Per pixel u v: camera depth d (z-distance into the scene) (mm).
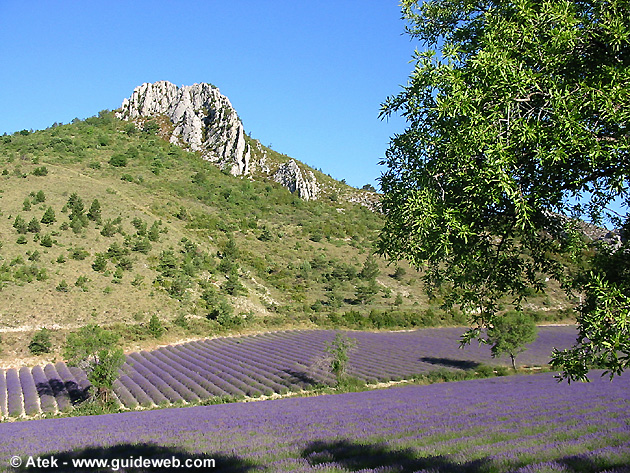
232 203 115000
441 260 4941
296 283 79375
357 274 85312
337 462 9555
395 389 32719
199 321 56250
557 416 15523
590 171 4219
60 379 36906
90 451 12984
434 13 5566
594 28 4441
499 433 12445
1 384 35188
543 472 7320
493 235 4781
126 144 140500
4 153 105875
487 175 4004
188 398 33375
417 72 4289
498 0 5141
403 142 4559
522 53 4426
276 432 15531
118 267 61062
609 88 4020
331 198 153750
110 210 80625
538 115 4156
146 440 14977
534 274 5195
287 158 182625
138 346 48031
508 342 41344
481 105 4195
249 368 42281
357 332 60719
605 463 7805
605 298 3883
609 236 4758
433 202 4121
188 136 163125
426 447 10812
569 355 4266
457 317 68125
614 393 22297
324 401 26281
